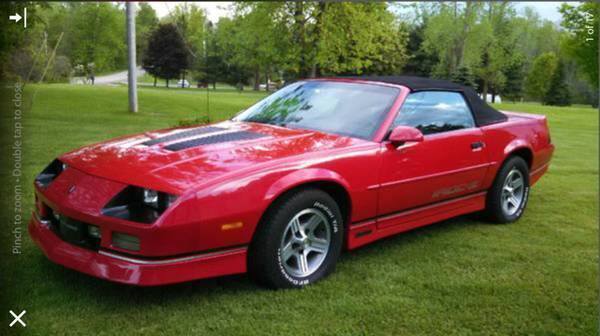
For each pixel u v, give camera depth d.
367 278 3.46
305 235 3.28
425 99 4.16
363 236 3.66
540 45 40.88
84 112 13.83
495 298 3.26
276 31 17.58
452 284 3.44
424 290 3.32
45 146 8.00
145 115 14.17
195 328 2.70
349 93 4.13
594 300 3.29
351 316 2.91
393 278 3.49
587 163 9.91
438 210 4.25
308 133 3.70
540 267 3.85
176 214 2.68
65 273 3.28
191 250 2.78
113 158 3.15
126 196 2.81
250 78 63.03
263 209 2.96
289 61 18.22
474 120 4.55
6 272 3.24
